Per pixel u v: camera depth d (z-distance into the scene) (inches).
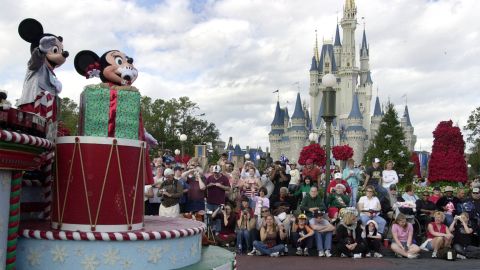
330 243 518.6
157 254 181.8
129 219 184.4
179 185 497.7
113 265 174.4
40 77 211.9
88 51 224.2
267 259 495.8
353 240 517.3
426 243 532.1
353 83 5236.2
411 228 530.0
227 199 593.0
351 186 650.8
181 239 191.9
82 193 180.1
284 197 607.2
